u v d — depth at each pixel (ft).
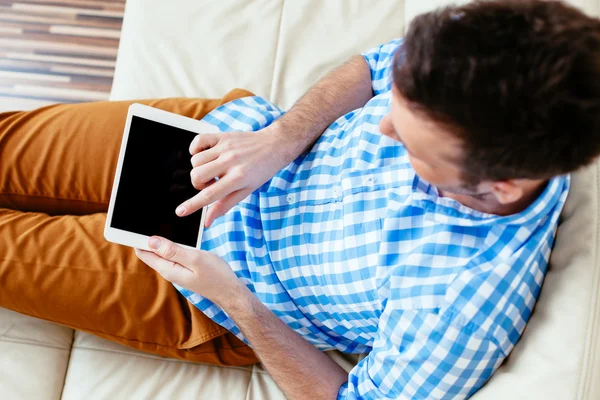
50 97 5.37
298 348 3.23
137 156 3.09
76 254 3.45
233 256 3.51
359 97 3.66
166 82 4.24
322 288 3.27
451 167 2.33
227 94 3.83
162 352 3.61
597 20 2.05
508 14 2.00
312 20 4.25
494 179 2.30
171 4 4.33
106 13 5.53
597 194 2.74
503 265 2.64
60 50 5.45
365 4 4.23
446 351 2.67
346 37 4.19
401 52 2.22
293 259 3.36
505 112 2.02
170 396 3.64
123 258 3.50
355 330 3.36
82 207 3.78
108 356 3.76
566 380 2.47
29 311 3.50
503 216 2.68
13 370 3.64
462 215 2.75
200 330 3.48
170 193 3.16
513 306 2.68
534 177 2.24
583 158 2.15
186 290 3.41
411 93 2.13
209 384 3.69
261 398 3.63
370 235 3.03
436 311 2.71
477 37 1.99
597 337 2.50
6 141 3.63
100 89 5.43
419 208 2.90
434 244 2.79
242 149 3.20
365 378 3.01
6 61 5.39
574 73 1.94
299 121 3.45
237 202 3.21
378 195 3.06
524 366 2.63
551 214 2.72
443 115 2.10
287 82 4.20
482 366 2.70
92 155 3.64
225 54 4.24
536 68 1.94
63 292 3.40
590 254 2.64
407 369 2.79
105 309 3.43
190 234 3.20
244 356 3.67
